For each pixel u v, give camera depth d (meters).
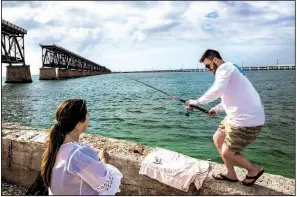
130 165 2.97
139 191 2.95
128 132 11.84
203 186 2.72
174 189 2.78
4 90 43.00
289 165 7.03
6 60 57.19
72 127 1.70
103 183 1.66
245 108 2.48
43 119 16.61
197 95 31.23
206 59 2.72
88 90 42.19
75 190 1.62
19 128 4.15
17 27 59.69
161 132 11.66
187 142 9.82
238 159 2.61
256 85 44.22
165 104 22.34
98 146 3.45
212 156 8.05
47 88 47.59
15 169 3.52
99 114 17.53
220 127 2.88
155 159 2.91
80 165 1.61
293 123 12.93
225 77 2.52
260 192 2.59
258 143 9.27
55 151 1.64
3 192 3.29
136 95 31.92
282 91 32.62
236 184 2.70
